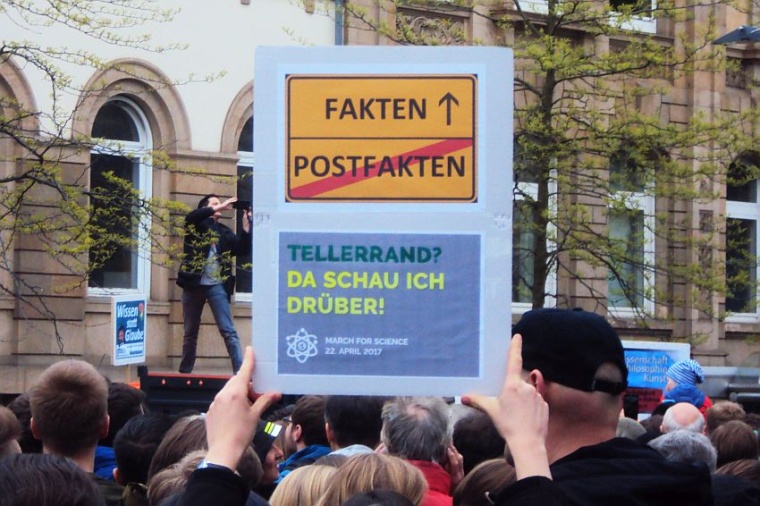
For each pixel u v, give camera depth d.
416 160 4.98
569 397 5.14
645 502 4.96
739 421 10.07
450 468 7.96
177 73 28.50
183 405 16.19
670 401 15.25
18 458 4.53
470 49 4.97
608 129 26.86
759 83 35.50
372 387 4.96
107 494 7.75
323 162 4.98
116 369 27.66
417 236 4.97
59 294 26.86
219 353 29.16
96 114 27.75
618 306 35.00
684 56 30.98
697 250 32.97
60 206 21.48
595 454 5.11
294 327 4.97
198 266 22.33
